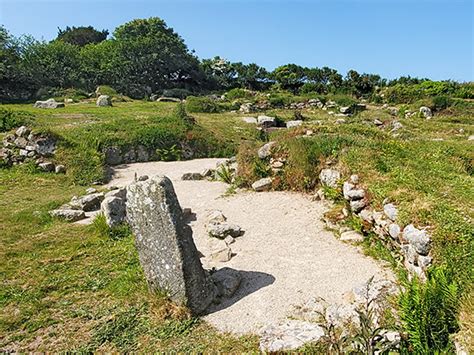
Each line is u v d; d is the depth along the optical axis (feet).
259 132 70.38
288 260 24.76
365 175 29.76
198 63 195.62
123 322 18.88
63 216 32.83
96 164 49.47
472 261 17.38
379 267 23.12
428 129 79.97
